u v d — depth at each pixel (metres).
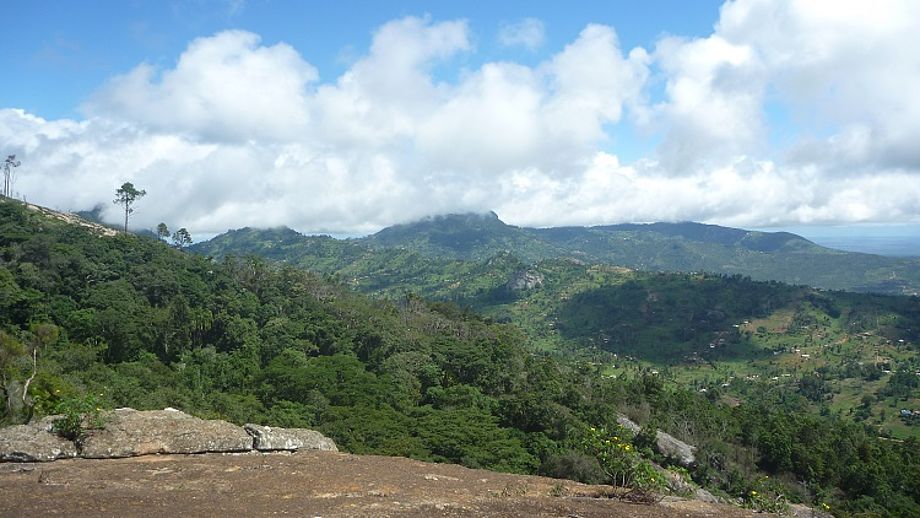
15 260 64.38
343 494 10.52
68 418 13.29
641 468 12.05
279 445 14.84
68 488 10.17
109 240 78.56
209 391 55.34
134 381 49.50
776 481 51.75
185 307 65.69
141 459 12.95
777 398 122.12
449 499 10.60
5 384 19.39
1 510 8.68
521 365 70.81
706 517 10.63
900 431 100.69
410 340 72.94
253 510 9.22
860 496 56.22
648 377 81.19
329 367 58.66
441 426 45.78
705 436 61.31
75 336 58.31
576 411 53.72
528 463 42.03
